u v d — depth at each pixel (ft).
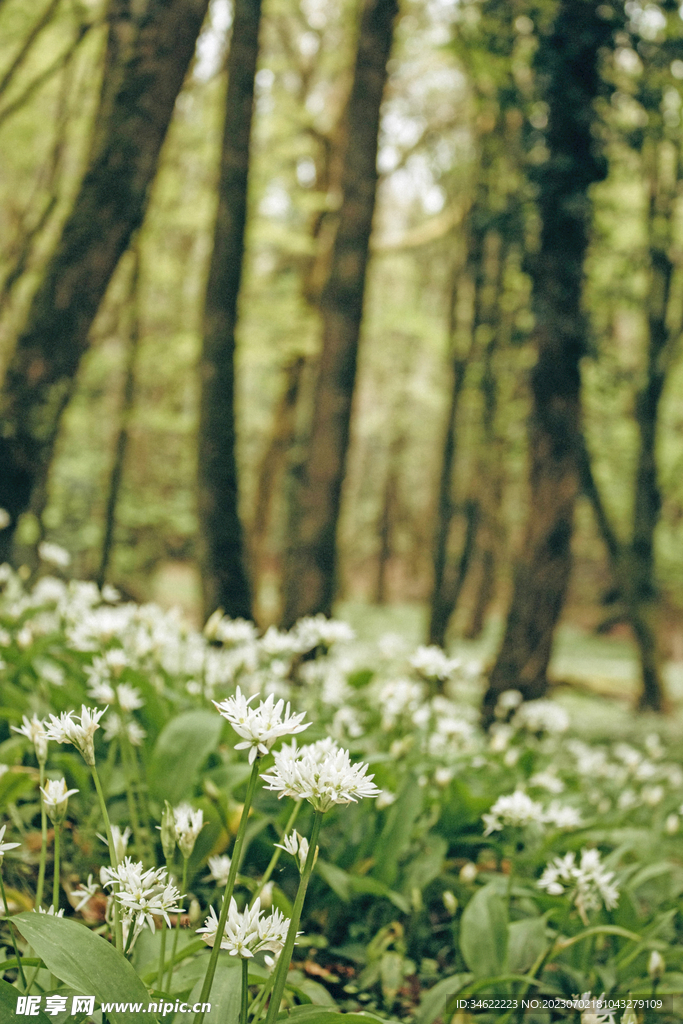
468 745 12.48
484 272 38.86
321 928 9.14
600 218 30.99
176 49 16.38
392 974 8.03
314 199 39.52
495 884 9.05
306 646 10.63
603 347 32.94
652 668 40.19
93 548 46.21
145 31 16.21
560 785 11.17
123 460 39.75
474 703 28.63
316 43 42.65
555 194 27.04
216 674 11.09
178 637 12.17
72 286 16.38
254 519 53.52
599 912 9.00
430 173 44.37
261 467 52.90
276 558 76.07
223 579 20.92
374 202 25.16
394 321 52.80
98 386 44.55
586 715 34.09
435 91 43.68
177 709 10.61
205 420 20.85
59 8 22.67
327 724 11.15
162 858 8.61
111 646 10.88
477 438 44.78
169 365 45.62
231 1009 5.25
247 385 67.77
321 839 9.26
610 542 42.70
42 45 25.41
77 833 9.25
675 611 69.00
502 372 39.78
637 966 8.43
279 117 41.60
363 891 8.77
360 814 9.46
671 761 21.34
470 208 38.34
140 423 47.52
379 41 24.75
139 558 52.29
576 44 25.54
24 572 13.96
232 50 19.89
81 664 11.42
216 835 8.43
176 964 6.25
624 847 9.61
